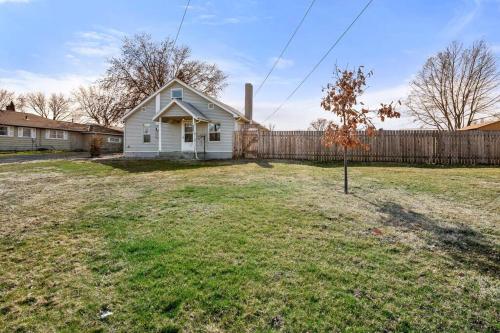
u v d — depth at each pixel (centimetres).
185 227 428
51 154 2336
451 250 350
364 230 416
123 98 2930
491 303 246
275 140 1565
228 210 511
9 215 496
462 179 843
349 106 658
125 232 412
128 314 234
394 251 347
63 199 612
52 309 243
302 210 510
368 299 251
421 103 3294
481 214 493
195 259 324
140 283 278
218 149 1742
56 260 329
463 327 217
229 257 328
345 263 315
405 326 218
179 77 3189
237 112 1748
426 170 1079
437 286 271
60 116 5219
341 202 570
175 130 1867
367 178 870
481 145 1294
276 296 254
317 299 250
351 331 213
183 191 679
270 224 438
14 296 262
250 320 225
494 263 317
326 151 1462
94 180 866
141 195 644
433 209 524
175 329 216
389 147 1392
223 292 260
